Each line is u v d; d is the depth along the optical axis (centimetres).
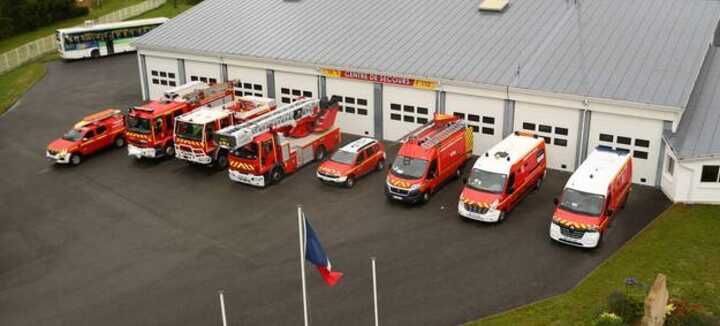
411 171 3250
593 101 3347
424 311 2439
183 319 2466
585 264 2705
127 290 2678
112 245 3041
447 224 3073
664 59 3534
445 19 4269
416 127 3956
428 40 4100
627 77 3441
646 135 3303
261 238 3028
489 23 4128
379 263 2769
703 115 3284
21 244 3091
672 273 2602
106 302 2603
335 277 2128
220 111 3875
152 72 4953
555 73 3575
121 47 6725
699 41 3656
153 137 3888
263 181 3497
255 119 3641
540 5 4209
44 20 8588
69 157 3925
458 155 3494
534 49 3809
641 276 2589
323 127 3884
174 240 3053
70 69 6206
